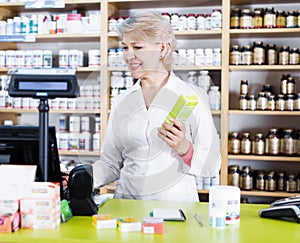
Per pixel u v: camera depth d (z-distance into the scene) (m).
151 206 1.86
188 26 3.62
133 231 1.50
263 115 3.80
